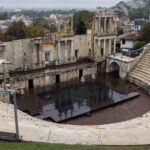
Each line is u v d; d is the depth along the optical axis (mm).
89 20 107875
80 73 60875
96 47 63812
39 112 39562
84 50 64188
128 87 53125
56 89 52250
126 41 79250
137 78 54750
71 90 51469
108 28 64188
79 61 63750
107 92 49625
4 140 20031
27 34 100000
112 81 57688
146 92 49719
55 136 22000
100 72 64688
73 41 60781
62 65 59656
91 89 51875
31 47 54969
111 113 39875
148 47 60688
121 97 46250
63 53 60156
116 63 61469
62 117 37562
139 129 25266
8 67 52375
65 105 42875
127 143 21688
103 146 19625
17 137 20375
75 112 39500
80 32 79062
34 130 22797
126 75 58219
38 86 53875
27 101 44969
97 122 36344
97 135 22906
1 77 47938
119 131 24297
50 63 58531
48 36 60031
